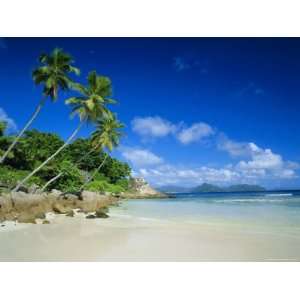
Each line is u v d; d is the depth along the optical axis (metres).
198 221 17.42
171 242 11.05
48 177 40.28
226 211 24.33
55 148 50.03
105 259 8.80
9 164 38.34
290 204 32.50
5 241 11.20
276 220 17.58
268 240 11.42
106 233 12.99
